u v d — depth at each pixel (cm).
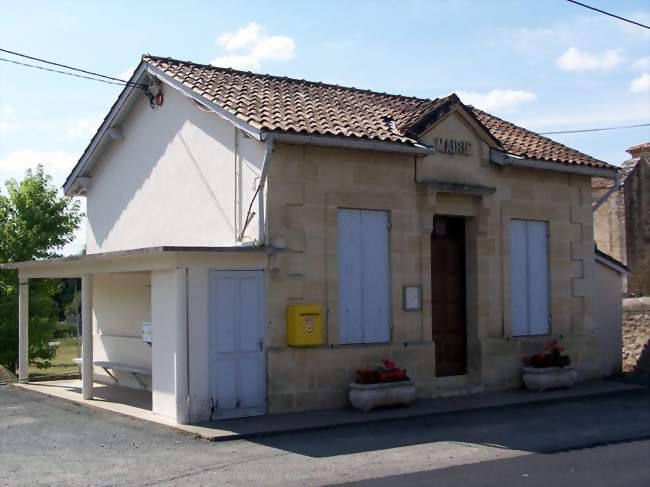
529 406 1312
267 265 1179
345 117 1360
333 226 1248
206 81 1404
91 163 1716
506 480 805
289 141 1173
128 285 1585
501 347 1448
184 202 1411
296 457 920
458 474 832
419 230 1352
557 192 1566
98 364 1544
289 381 1185
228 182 1287
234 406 1139
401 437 1041
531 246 1527
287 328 1194
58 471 867
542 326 1528
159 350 1163
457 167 1413
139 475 844
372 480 809
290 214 1205
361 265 1288
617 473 835
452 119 1412
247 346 1155
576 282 1583
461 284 1463
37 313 2250
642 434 1066
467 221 1464
